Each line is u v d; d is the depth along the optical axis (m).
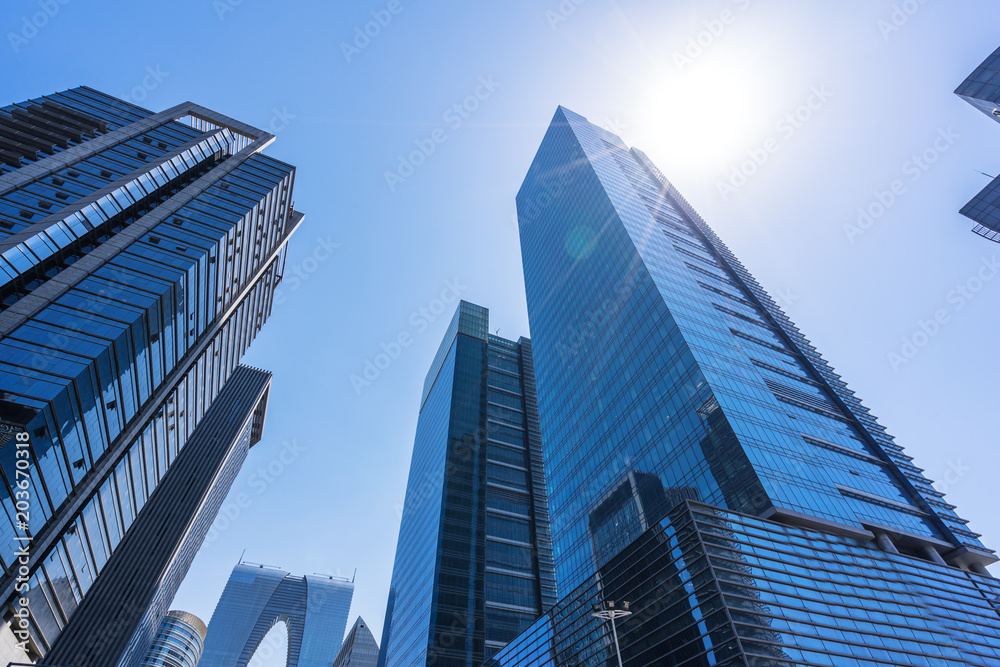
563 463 94.00
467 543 119.81
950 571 53.84
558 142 156.62
